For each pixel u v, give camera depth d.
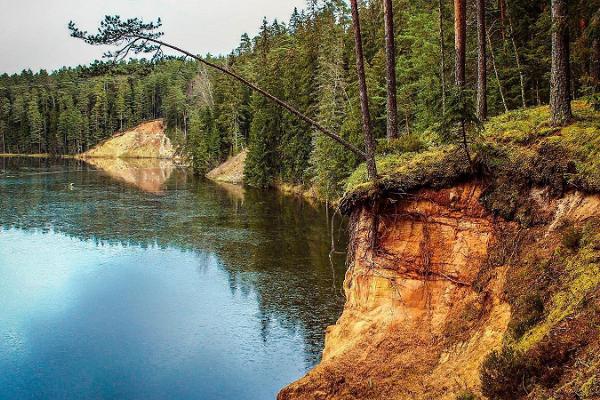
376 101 39.72
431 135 17.97
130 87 153.38
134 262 31.59
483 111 19.25
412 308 13.07
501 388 8.43
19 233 39.41
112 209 50.22
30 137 150.25
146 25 13.89
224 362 18.91
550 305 9.41
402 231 13.52
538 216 11.24
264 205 52.03
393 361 12.57
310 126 55.84
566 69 13.02
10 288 27.00
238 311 23.59
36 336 21.16
